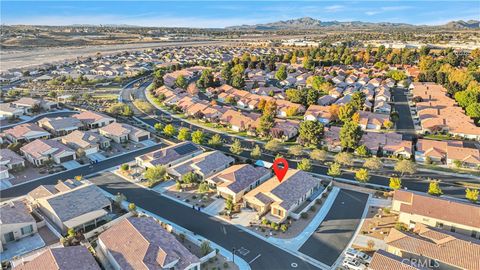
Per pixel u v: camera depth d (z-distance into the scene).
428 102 140.88
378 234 60.44
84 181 78.25
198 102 139.50
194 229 62.41
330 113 125.19
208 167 81.94
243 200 69.75
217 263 53.56
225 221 64.94
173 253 50.06
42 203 64.94
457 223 59.28
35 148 91.88
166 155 88.31
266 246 57.75
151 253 49.53
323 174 84.56
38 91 169.12
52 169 86.75
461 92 139.25
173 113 137.00
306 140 101.38
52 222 63.50
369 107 138.38
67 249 50.97
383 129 117.56
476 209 60.91
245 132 115.38
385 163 90.88
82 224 61.62
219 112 127.50
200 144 103.06
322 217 65.94
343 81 187.12
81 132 102.06
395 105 147.62
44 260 48.22
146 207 69.69
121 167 85.00
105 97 159.75
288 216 65.50
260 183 78.75
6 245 57.59
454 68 192.88
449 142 97.50
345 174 84.50
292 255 55.50
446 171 86.12
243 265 53.22
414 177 82.88
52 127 109.69
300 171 77.25
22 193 75.19
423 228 57.38
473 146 100.19
